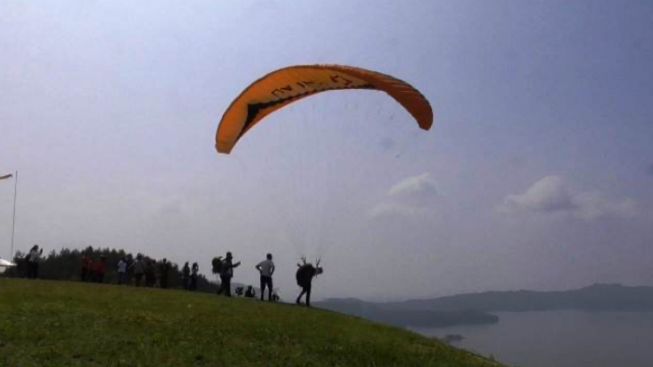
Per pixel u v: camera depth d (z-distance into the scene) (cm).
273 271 2994
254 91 2502
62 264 7162
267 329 1911
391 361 1784
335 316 2452
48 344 1473
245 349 1639
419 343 2175
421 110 2389
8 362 1315
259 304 2558
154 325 1788
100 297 2270
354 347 1841
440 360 1923
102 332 1633
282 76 2422
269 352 1645
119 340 1572
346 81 2444
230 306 2358
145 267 3884
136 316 1883
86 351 1449
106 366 1369
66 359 1381
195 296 2669
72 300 2105
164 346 1566
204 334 1745
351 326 2231
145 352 1494
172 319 1909
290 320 2145
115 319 1806
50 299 2081
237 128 2712
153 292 2695
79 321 1734
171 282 4884
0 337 1478
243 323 1969
